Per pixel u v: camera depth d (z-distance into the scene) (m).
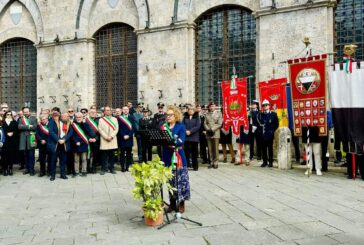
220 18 15.04
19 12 18.98
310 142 10.10
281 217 5.98
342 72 9.52
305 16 13.06
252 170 11.05
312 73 10.06
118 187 8.81
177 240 5.02
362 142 9.14
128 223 5.86
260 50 13.86
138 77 16.08
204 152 12.80
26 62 19.23
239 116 12.12
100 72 17.56
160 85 15.63
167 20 15.48
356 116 9.26
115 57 17.17
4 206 7.05
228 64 14.91
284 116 12.17
